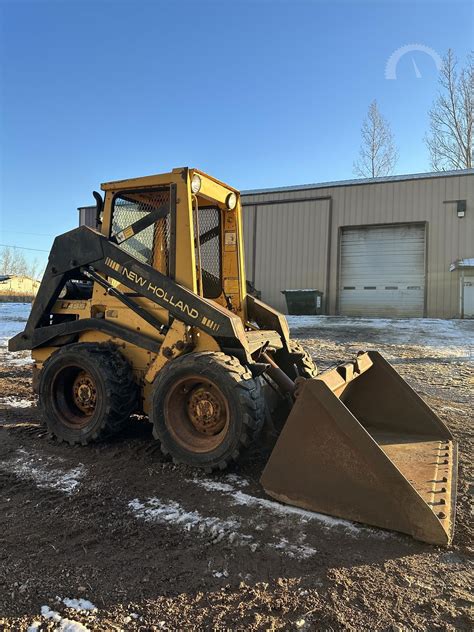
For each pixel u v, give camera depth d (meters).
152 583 2.70
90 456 4.59
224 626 2.37
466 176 19.70
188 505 3.60
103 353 4.79
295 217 22.42
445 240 19.95
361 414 4.81
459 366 9.68
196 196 4.81
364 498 3.25
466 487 3.90
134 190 4.88
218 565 2.86
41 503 3.67
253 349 4.45
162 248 4.79
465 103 29.31
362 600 2.54
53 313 5.42
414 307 20.62
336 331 15.47
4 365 9.66
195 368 4.05
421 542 3.06
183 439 4.21
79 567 2.85
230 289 5.46
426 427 4.58
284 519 3.36
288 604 2.52
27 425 5.61
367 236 21.39
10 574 2.78
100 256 4.89
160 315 4.67
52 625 2.38
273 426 4.44
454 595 2.57
